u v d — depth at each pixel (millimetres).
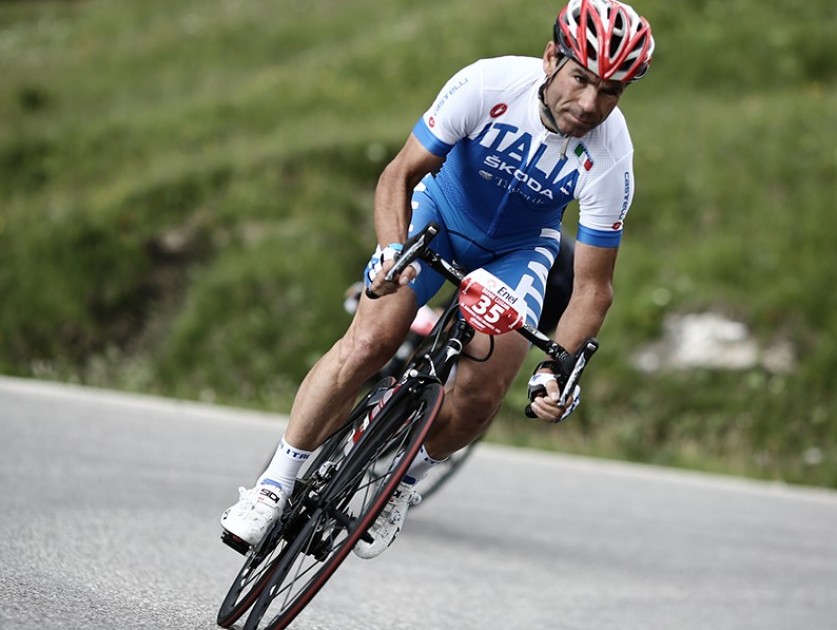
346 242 49656
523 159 11820
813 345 44594
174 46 81938
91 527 15352
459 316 11812
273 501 11281
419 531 20328
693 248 49500
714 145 55906
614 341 45344
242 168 54062
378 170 55031
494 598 15867
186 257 49969
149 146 62062
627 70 10539
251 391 43219
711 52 68875
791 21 72625
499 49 70438
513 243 12820
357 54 71438
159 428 26828
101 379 42156
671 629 15711
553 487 27844
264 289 46625
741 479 37875
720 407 42844
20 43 87438
